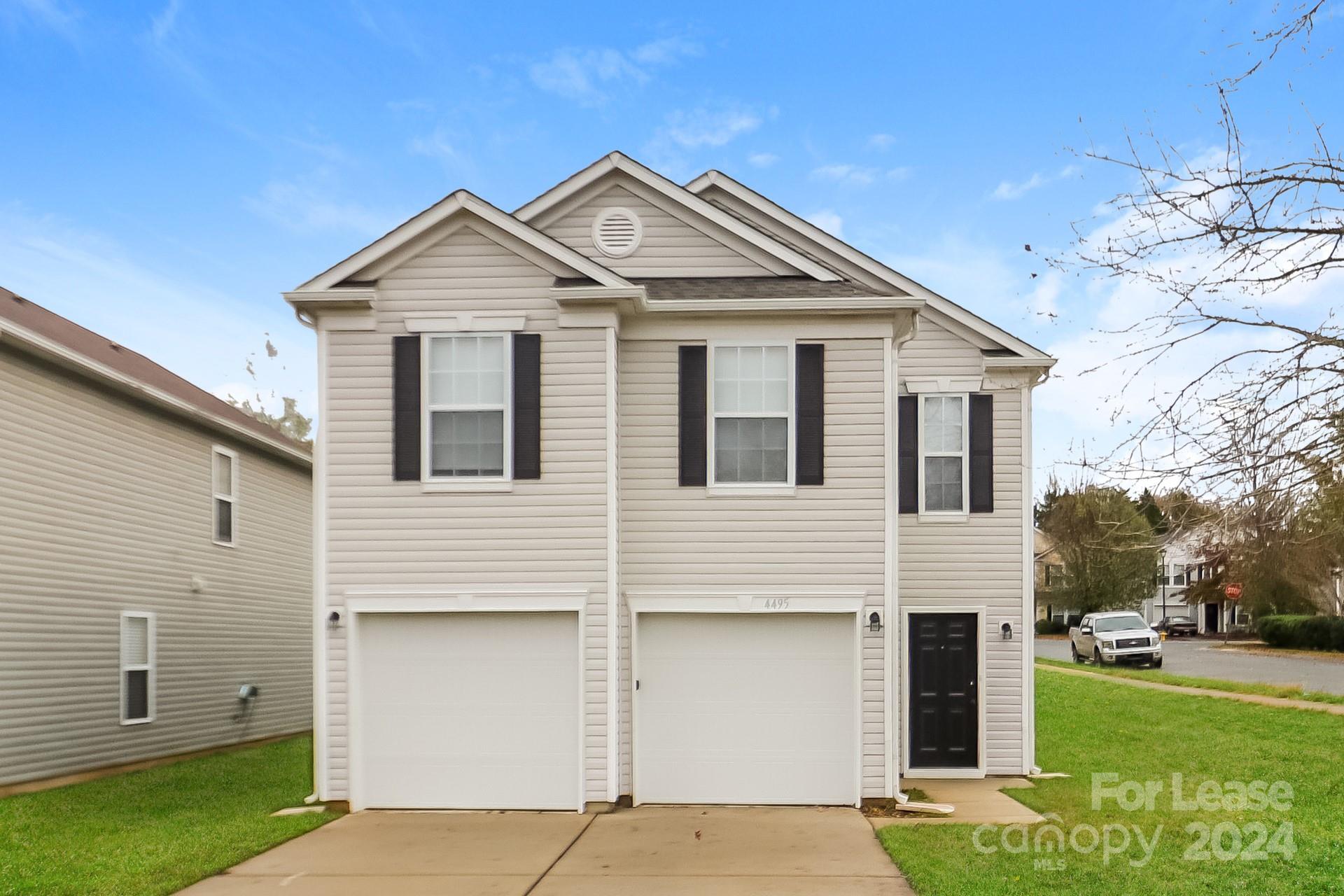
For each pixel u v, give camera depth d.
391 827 11.01
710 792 12.23
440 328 12.20
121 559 16.44
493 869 9.23
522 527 12.02
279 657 21.95
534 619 12.10
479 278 12.23
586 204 13.94
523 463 12.05
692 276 13.74
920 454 15.30
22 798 13.03
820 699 12.32
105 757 15.84
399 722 12.03
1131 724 19.75
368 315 12.27
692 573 12.37
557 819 11.39
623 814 11.66
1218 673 31.14
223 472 19.86
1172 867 9.13
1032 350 15.26
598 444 12.05
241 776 15.54
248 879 8.97
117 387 16.05
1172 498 7.94
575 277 12.19
